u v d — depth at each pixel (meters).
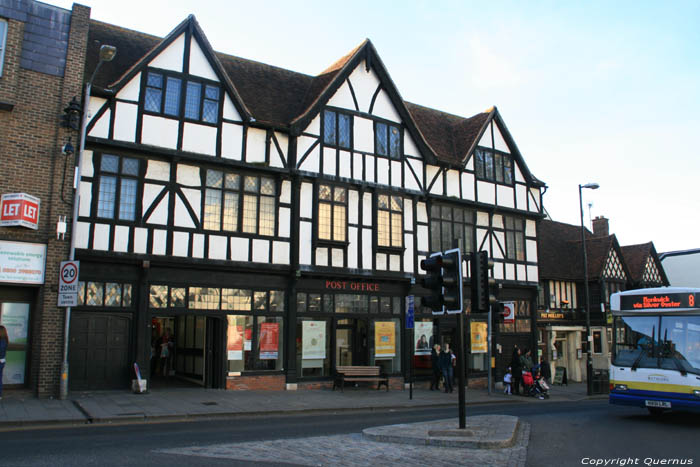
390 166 17.69
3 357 11.02
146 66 13.91
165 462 6.34
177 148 14.04
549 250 25.23
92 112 13.09
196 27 14.62
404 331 17.69
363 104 17.41
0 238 11.55
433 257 8.55
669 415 11.54
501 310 12.05
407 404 13.76
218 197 14.62
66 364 11.80
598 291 24.88
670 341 10.54
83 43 12.98
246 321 14.89
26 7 12.37
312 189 16.05
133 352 13.20
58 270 12.13
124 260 13.15
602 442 8.23
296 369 15.52
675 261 24.00
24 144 12.02
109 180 13.26
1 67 11.87
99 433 8.50
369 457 6.80
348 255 16.44
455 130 21.30
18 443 7.47
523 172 21.58
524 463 6.68
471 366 19.27
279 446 7.44
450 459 6.71
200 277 14.23
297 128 15.63
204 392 13.78
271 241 15.22
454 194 19.23
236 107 15.02
